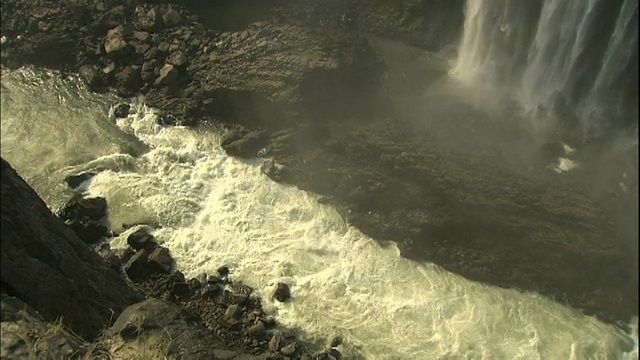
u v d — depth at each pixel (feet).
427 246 55.52
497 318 50.93
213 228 57.31
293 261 54.60
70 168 62.23
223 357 42.39
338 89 65.26
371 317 50.60
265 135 64.34
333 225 57.82
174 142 65.46
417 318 50.72
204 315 49.44
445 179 56.80
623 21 59.57
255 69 66.74
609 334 49.88
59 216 56.59
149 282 51.60
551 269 53.31
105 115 68.28
